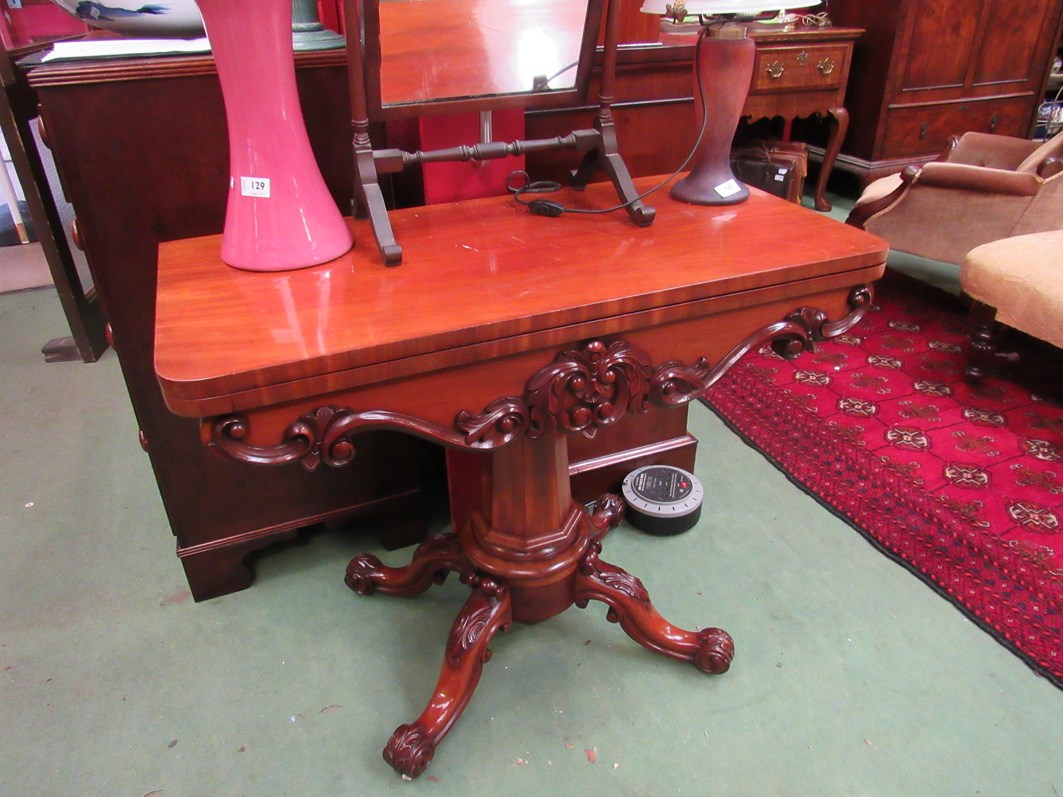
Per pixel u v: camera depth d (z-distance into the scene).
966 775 1.00
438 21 0.88
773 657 1.18
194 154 1.02
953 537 1.41
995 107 3.22
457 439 0.74
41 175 1.94
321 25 1.14
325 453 0.69
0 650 1.21
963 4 2.92
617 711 1.10
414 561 1.24
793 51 2.79
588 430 0.80
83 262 2.50
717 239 0.88
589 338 0.74
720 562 1.38
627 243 0.87
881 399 1.88
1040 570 1.33
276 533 1.31
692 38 1.31
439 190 1.10
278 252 0.80
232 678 1.16
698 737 1.06
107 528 1.49
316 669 1.18
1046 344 2.12
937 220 2.22
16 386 2.04
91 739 1.06
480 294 0.74
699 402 1.92
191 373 0.60
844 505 1.51
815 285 0.82
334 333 0.66
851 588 1.31
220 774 1.02
